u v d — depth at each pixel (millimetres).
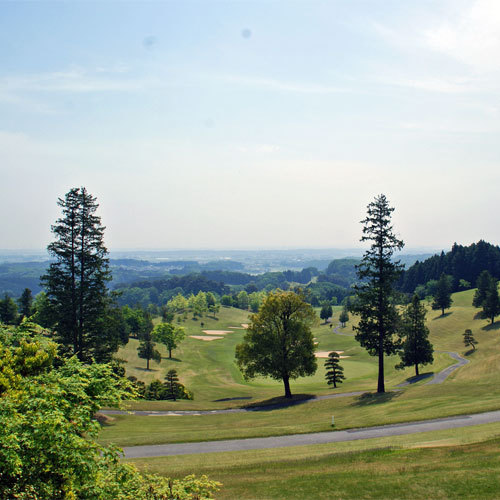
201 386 67250
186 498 10656
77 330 35656
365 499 14203
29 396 10547
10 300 79188
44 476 9078
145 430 28719
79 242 36656
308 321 44781
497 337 86125
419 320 60125
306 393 46500
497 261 150500
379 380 40656
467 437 21062
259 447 23141
